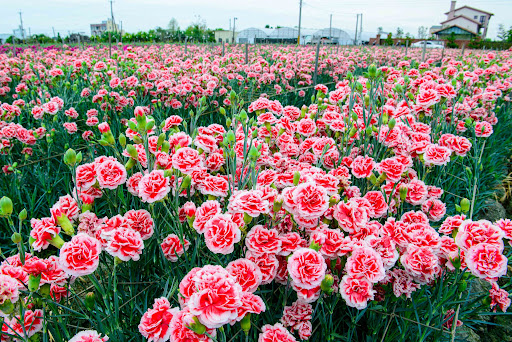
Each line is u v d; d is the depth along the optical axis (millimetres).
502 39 42906
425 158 2574
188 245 2072
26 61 9336
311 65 8281
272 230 1657
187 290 1349
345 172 2338
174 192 2072
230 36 50312
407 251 1726
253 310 1295
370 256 1520
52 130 3891
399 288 1740
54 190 3555
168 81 5023
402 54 14133
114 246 1548
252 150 1905
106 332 1624
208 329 1287
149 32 37281
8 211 1484
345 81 3756
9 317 1521
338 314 1986
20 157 4277
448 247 1817
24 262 1565
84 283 2438
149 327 1355
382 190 2359
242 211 1601
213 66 6090
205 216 1662
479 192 3863
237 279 1458
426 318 1955
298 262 1450
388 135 2686
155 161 2199
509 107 6312
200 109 3115
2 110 4293
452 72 5227
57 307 1729
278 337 1479
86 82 6840
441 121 3676
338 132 3164
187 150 1913
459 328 2375
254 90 6992
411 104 3664
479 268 1551
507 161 5027
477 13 73062
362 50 17375
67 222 1633
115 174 1831
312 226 1785
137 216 1824
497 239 1593
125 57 7406
